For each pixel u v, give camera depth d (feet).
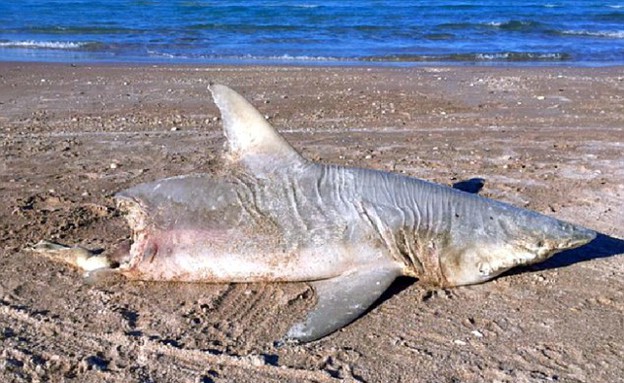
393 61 29.45
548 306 7.80
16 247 9.12
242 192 8.23
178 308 7.75
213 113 16.98
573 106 18.38
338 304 7.55
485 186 11.50
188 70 24.45
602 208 10.58
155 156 13.12
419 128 15.62
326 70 24.71
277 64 27.48
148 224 8.24
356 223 8.00
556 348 7.04
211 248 8.14
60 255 8.70
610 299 7.95
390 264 7.98
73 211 10.31
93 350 6.97
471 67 26.71
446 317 7.59
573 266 8.71
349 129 15.48
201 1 59.82
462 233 7.96
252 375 6.61
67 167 12.42
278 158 8.38
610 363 6.80
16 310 7.61
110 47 32.37
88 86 20.65
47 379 6.54
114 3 54.75
